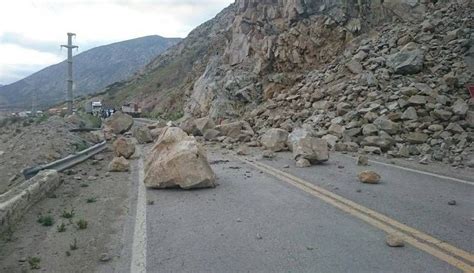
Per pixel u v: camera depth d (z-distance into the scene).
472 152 12.33
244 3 30.47
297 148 12.40
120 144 14.72
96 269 4.97
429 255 5.14
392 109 15.65
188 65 78.00
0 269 5.01
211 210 7.44
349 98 18.31
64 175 11.05
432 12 22.31
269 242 5.72
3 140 23.47
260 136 18.55
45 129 19.95
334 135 15.73
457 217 6.71
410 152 13.36
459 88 16.16
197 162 9.31
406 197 8.05
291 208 7.42
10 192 7.63
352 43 23.73
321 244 5.60
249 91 26.27
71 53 37.06
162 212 7.39
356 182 9.54
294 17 26.33
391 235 5.60
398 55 18.80
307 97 21.05
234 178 10.42
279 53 26.11
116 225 6.69
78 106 97.44
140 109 64.75
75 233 6.30
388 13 24.00
